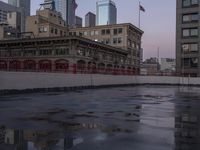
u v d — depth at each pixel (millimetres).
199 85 58906
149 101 19516
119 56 89312
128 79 52781
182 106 16375
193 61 75000
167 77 61469
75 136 8086
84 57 70000
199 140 7699
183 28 76438
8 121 10562
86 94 25750
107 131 8867
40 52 71938
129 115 12477
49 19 109750
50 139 7672
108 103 17781
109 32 98438
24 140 7539
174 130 9094
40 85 27719
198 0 74688
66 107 15281
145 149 6754
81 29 103000
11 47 76062
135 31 103875
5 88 23641
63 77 31469
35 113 12766
